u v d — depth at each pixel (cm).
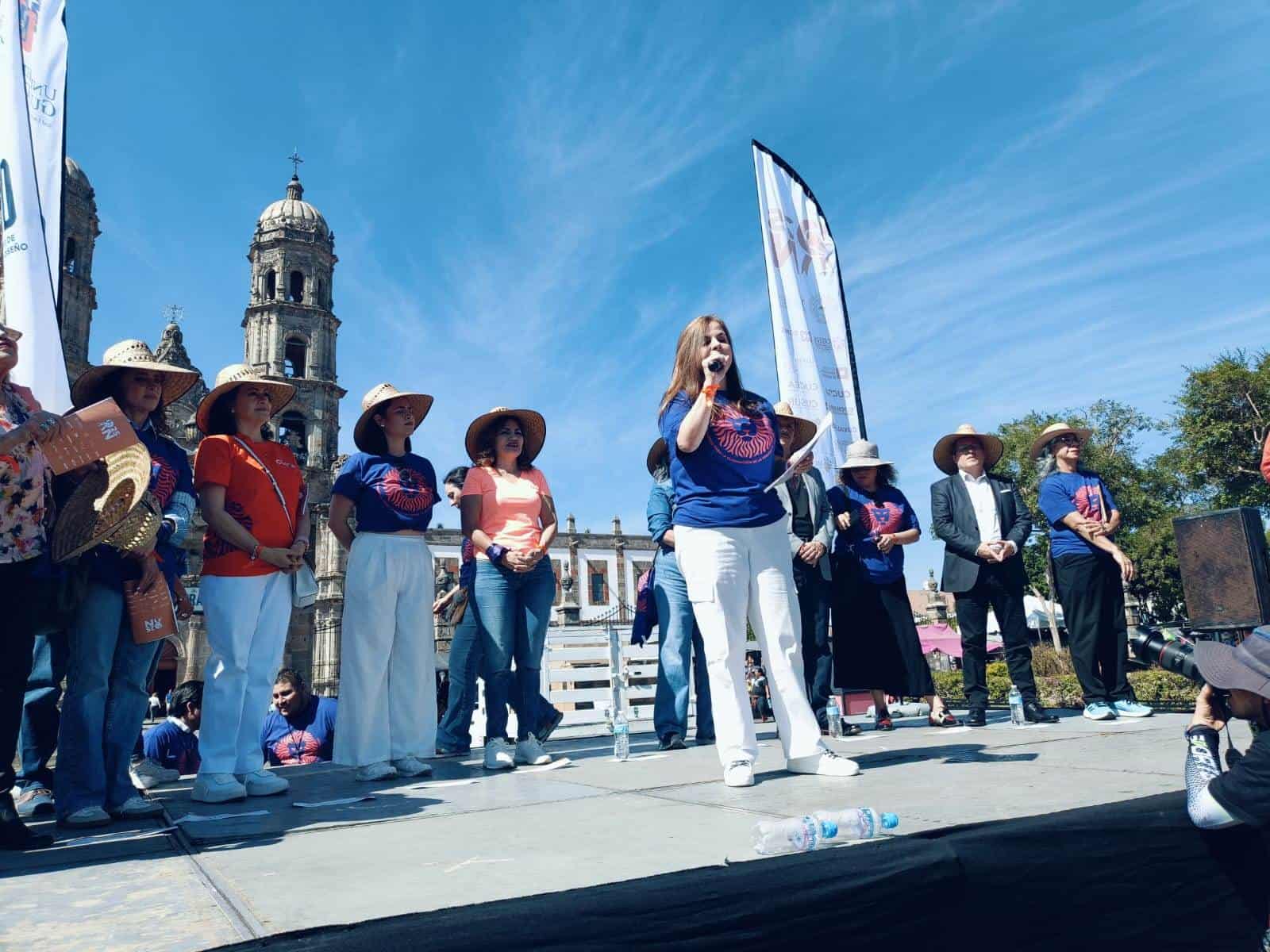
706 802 271
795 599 366
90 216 3459
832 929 175
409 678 434
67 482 318
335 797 346
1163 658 235
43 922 154
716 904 167
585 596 4322
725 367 352
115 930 148
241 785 363
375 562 425
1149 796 229
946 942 188
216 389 403
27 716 392
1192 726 230
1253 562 404
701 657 597
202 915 156
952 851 191
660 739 538
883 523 589
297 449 3784
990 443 604
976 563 566
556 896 158
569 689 745
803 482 591
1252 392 2372
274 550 380
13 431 265
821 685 575
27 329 477
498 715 457
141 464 309
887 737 490
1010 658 565
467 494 480
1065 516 549
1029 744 384
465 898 160
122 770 325
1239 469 2433
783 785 304
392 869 191
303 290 3944
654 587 574
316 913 155
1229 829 223
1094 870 209
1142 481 3038
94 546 295
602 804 280
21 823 249
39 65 536
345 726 411
